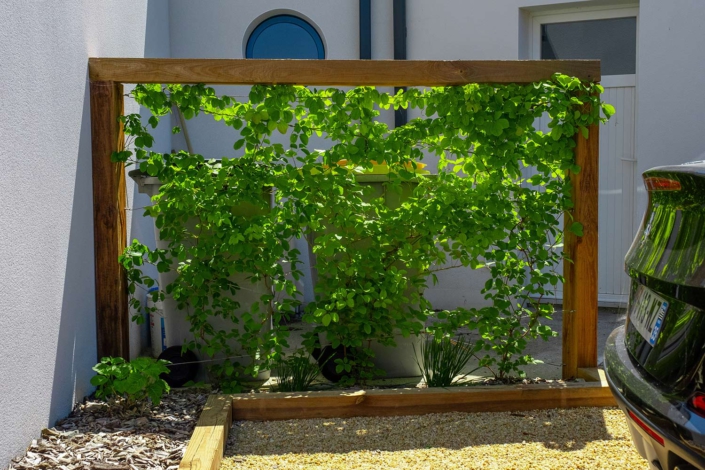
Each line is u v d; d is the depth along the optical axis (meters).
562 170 5.01
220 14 8.20
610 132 7.83
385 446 3.84
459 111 4.71
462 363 4.91
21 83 3.47
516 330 4.90
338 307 4.60
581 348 4.89
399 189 4.79
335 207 4.71
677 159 7.30
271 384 5.07
